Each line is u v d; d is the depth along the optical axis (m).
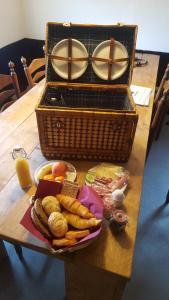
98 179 0.99
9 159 1.11
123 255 0.73
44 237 0.69
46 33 1.26
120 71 1.29
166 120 2.98
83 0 2.79
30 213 0.73
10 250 1.54
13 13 2.84
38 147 1.19
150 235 1.68
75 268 0.85
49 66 1.28
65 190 0.82
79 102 1.33
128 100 1.19
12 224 0.81
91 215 0.75
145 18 2.75
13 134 1.29
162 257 1.55
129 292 1.37
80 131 1.01
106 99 1.32
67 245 0.67
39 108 0.96
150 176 2.19
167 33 2.78
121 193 0.86
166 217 1.81
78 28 1.26
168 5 2.59
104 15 2.85
